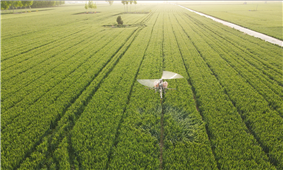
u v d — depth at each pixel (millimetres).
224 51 29094
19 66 23812
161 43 34188
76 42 35344
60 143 11141
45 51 30469
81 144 10883
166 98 15523
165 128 12148
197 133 11625
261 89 16906
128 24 57312
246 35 38812
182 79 18906
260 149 10383
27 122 12984
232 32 42688
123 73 20938
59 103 15211
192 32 43688
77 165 9617
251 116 13102
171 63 23469
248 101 15000
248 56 25734
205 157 9938
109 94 16375
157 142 11297
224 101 15117
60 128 12406
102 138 11445
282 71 20500
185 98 15539
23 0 103438
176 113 13641
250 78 18984
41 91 17156
